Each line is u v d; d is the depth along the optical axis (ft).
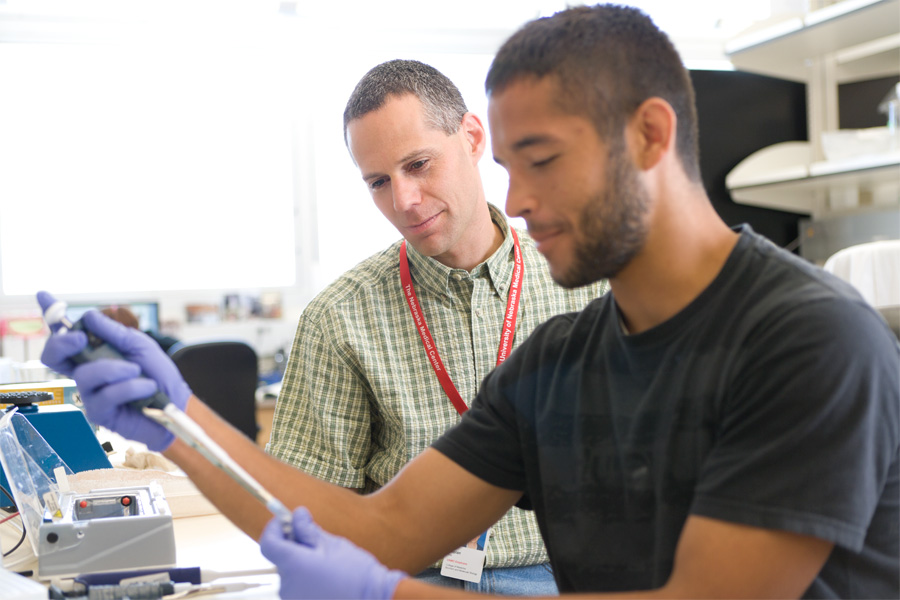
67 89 14.73
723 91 10.18
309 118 16.15
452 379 5.41
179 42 14.66
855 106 10.57
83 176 14.96
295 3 14.75
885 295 7.54
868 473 2.61
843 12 8.82
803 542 2.58
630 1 15.14
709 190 10.16
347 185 16.46
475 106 15.64
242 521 3.61
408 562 3.65
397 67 5.10
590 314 3.65
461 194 5.12
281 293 16.29
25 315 14.39
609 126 2.89
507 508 3.85
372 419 5.58
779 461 2.62
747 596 2.58
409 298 5.48
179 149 15.51
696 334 3.04
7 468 4.47
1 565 4.14
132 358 3.38
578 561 3.36
